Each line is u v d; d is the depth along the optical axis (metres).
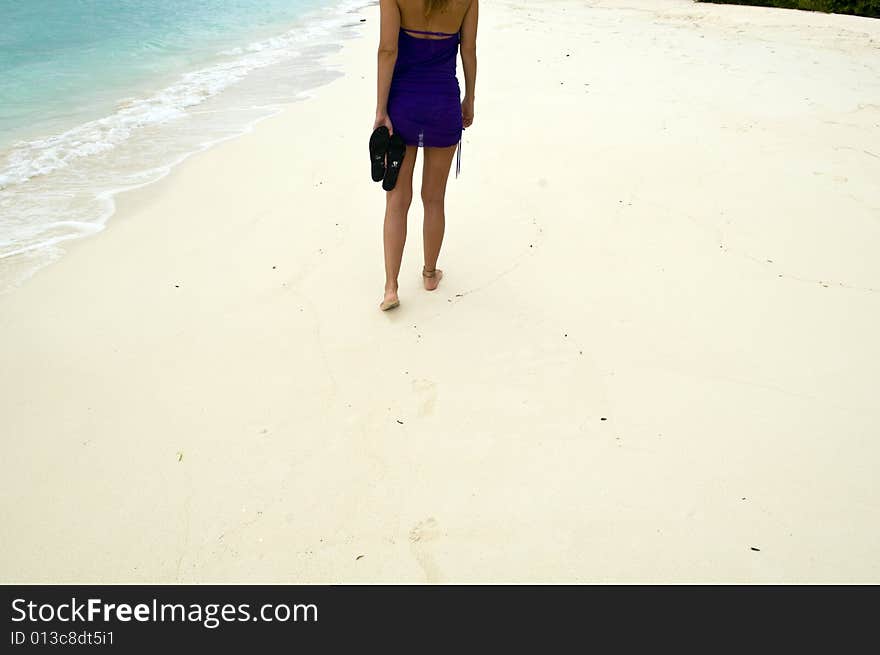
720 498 2.27
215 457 2.41
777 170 4.89
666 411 2.64
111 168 4.98
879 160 5.08
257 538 2.12
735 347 3.02
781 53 8.88
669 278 3.55
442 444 2.48
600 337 3.08
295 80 7.72
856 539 2.13
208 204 4.38
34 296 3.31
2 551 2.07
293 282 3.50
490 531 2.15
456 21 2.81
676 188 4.59
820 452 2.45
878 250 3.83
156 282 3.47
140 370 2.83
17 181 4.70
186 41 10.23
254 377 2.81
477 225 4.10
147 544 2.10
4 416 2.57
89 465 2.37
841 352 2.98
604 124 5.80
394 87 2.88
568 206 4.33
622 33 10.31
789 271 3.62
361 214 4.26
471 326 3.16
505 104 6.33
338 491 2.29
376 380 2.80
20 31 9.95
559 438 2.51
